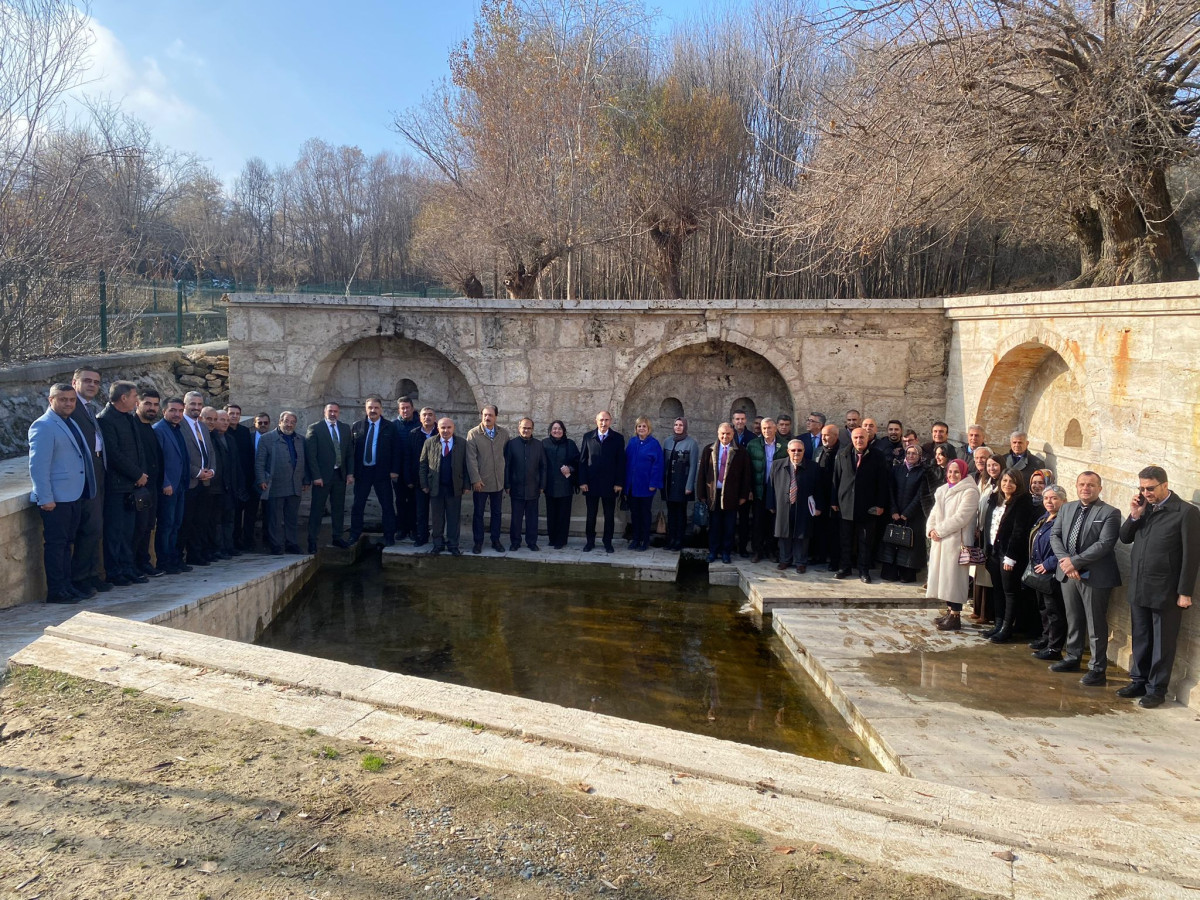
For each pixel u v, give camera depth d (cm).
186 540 888
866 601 830
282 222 4400
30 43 1234
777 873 297
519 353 1108
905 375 1032
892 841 321
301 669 479
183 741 391
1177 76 791
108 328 1370
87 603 678
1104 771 484
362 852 304
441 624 827
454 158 1850
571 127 1678
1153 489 574
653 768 375
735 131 1677
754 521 991
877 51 882
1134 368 655
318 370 1154
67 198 1318
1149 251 852
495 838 316
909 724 548
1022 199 965
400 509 1082
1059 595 667
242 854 302
